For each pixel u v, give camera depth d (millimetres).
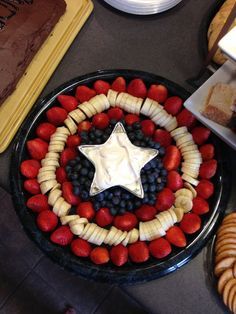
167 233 623
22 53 680
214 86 646
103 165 619
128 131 660
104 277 586
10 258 657
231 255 604
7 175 679
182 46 774
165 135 674
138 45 776
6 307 667
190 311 611
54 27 746
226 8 728
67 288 652
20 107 698
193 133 680
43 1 708
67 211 629
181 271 626
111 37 779
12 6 689
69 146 667
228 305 583
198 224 620
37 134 679
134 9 766
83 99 698
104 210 615
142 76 700
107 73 700
